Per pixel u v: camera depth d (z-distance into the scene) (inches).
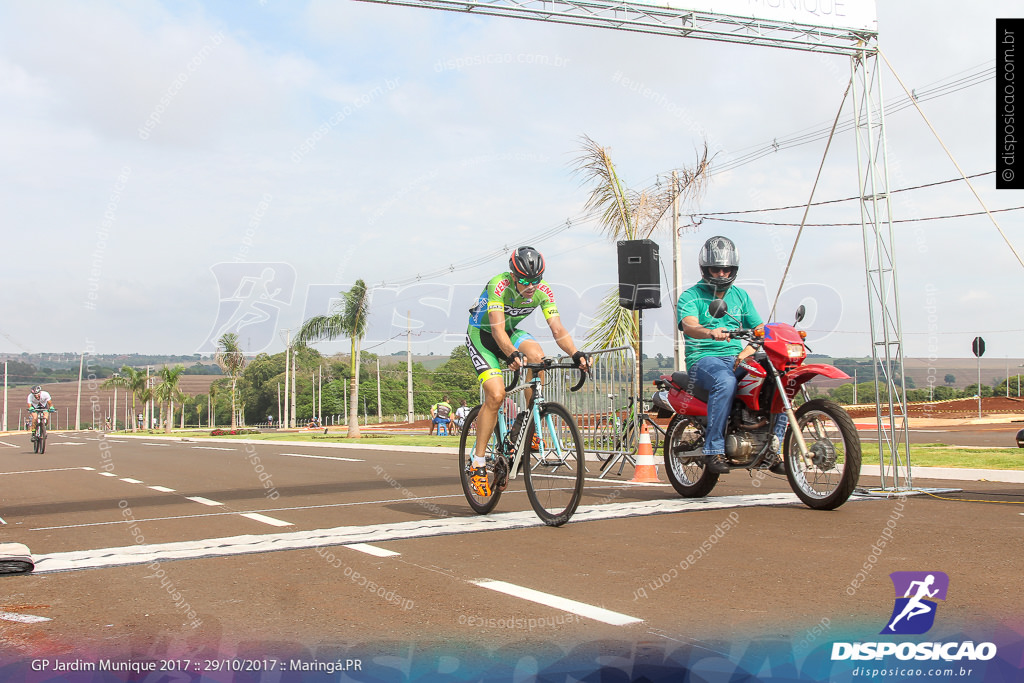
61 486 367.6
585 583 139.1
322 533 195.5
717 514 215.2
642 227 501.4
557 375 366.6
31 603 131.1
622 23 307.7
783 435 228.8
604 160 501.7
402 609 124.6
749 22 302.7
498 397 212.2
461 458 235.0
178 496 301.0
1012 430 646.5
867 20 291.4
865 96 292.4
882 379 284.0
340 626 116.6
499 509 239.9
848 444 206.8
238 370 1594.5
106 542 191.6
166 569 156.6
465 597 131.0
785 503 233.9
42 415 813.9
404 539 185.8
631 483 307.3
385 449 674.8
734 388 223.8
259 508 255.3
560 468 199.3
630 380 322.0
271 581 144.8
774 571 145.0
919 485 287.4
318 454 608.7
